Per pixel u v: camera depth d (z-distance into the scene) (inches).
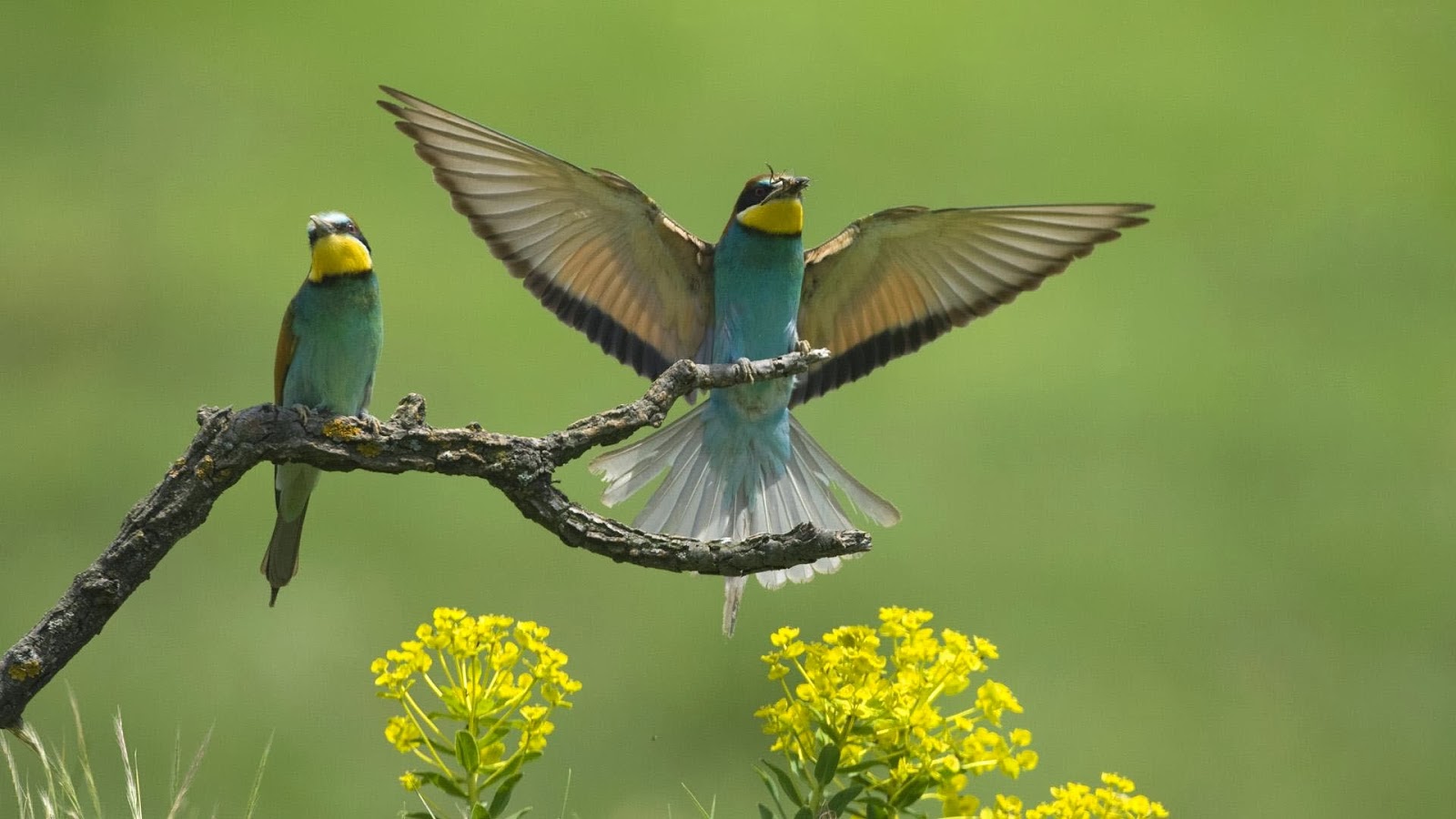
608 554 203.5
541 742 194.9
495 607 466.6
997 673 457.4
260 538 487.8
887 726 195.8
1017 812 190.4
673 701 436.1
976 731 195.3
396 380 557.9
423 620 455.8
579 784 405.7
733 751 422.6
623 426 208.4
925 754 192.1
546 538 495.8
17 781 203.8
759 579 272.4
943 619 476.4
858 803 198.5
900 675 194.1
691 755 421.1
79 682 420.8
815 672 196.4
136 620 451.5
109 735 399.2
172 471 194.1
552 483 203.8
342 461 196.9
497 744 194.5
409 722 193.8
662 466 301.3
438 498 510.3
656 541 202.4
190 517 194.1
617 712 431.8
